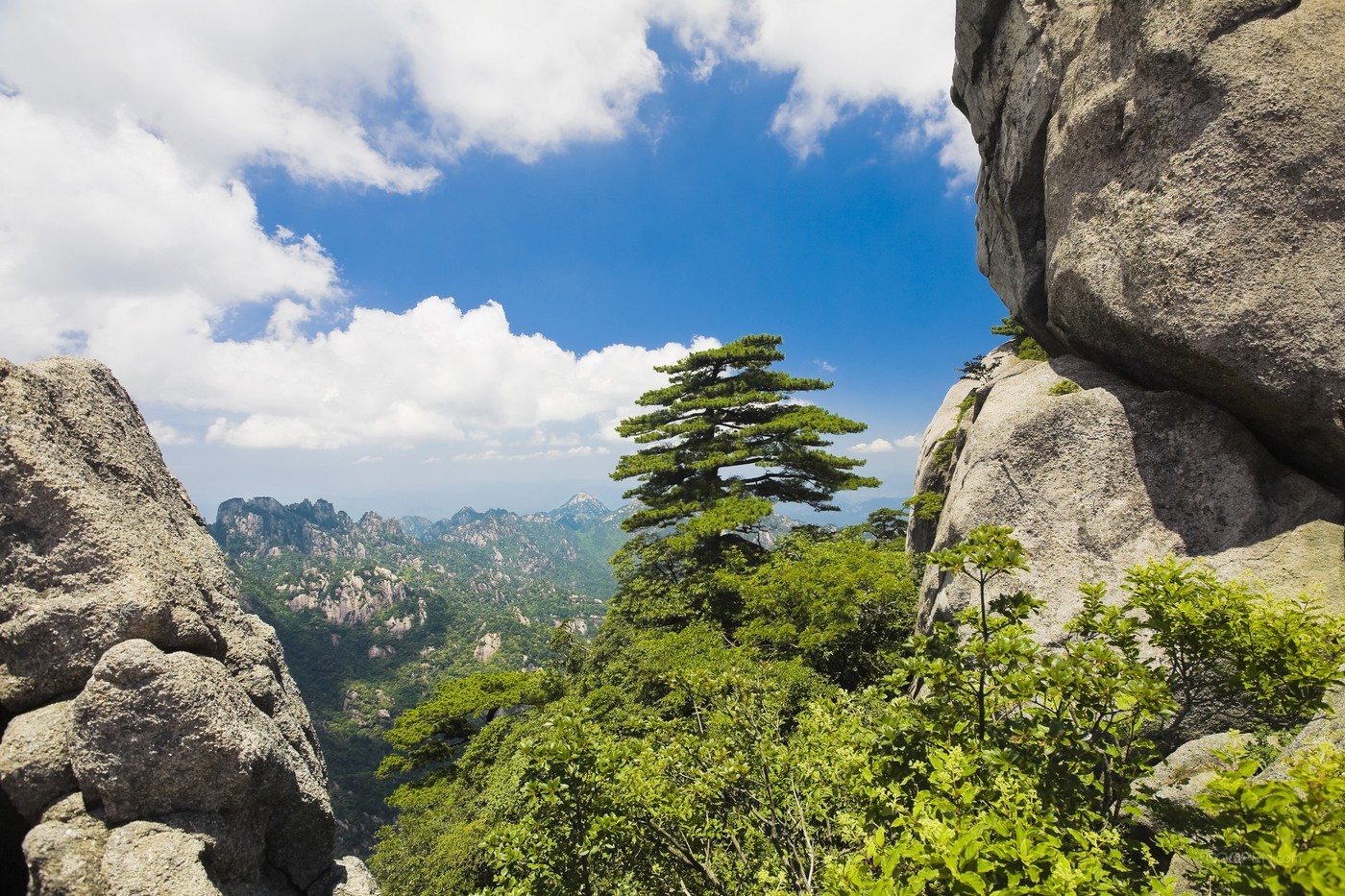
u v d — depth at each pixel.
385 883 17.50
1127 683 4.02
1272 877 2.46
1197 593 4.53
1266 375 6.75
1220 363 7.07
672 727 7.79
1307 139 6.31
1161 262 7.40
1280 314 6.55
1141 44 7.55
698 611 20.08
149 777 4.39
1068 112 9.02
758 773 6.66
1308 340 6.42
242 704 5.14
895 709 4.80
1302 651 4.14
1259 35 6.54
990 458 9.35
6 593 4.57
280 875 5.50
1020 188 10.91
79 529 4.70
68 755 4.43
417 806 20.66
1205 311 7.02
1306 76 6.32
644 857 6.39
